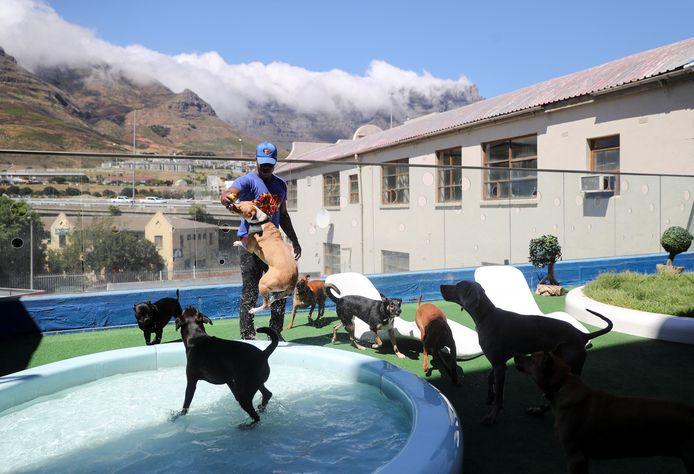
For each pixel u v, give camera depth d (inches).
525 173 435.5
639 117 429.7
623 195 426.9
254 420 128.6
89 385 162.7
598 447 90.2
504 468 109.4
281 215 204.1
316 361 171.3
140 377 171.2
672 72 391.2
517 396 155.7
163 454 113.2
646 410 85.4
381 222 422.0
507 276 246.7
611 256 422.6
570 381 95.5
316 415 135.4
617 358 192.9
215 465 107.3
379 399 145.9
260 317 278.4
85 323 247.9
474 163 588.7
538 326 137.1
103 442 120.2
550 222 429.1
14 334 233.5
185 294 267.9
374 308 198.7
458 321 270.7
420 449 92.2
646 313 228.2
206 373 133.4
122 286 296.8
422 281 331.3
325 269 405.1
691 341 210.4
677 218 422.9
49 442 120.2
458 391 161.0
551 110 494.9
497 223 450.9
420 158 665.0
